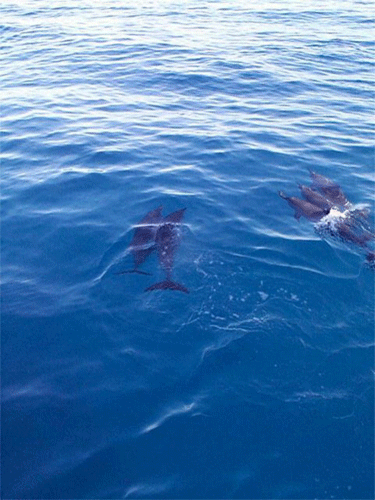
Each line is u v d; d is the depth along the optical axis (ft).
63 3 111.34
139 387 24.57
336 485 20.21
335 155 47.42
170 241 34.12
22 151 47.26
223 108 56.90
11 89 62.34
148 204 39.06
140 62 71.10
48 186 41.55
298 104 58.65
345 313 28.40
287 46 79.56
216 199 39.75
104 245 34.50
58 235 35.73
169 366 25.50
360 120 54.90
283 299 29.22
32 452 21.79
